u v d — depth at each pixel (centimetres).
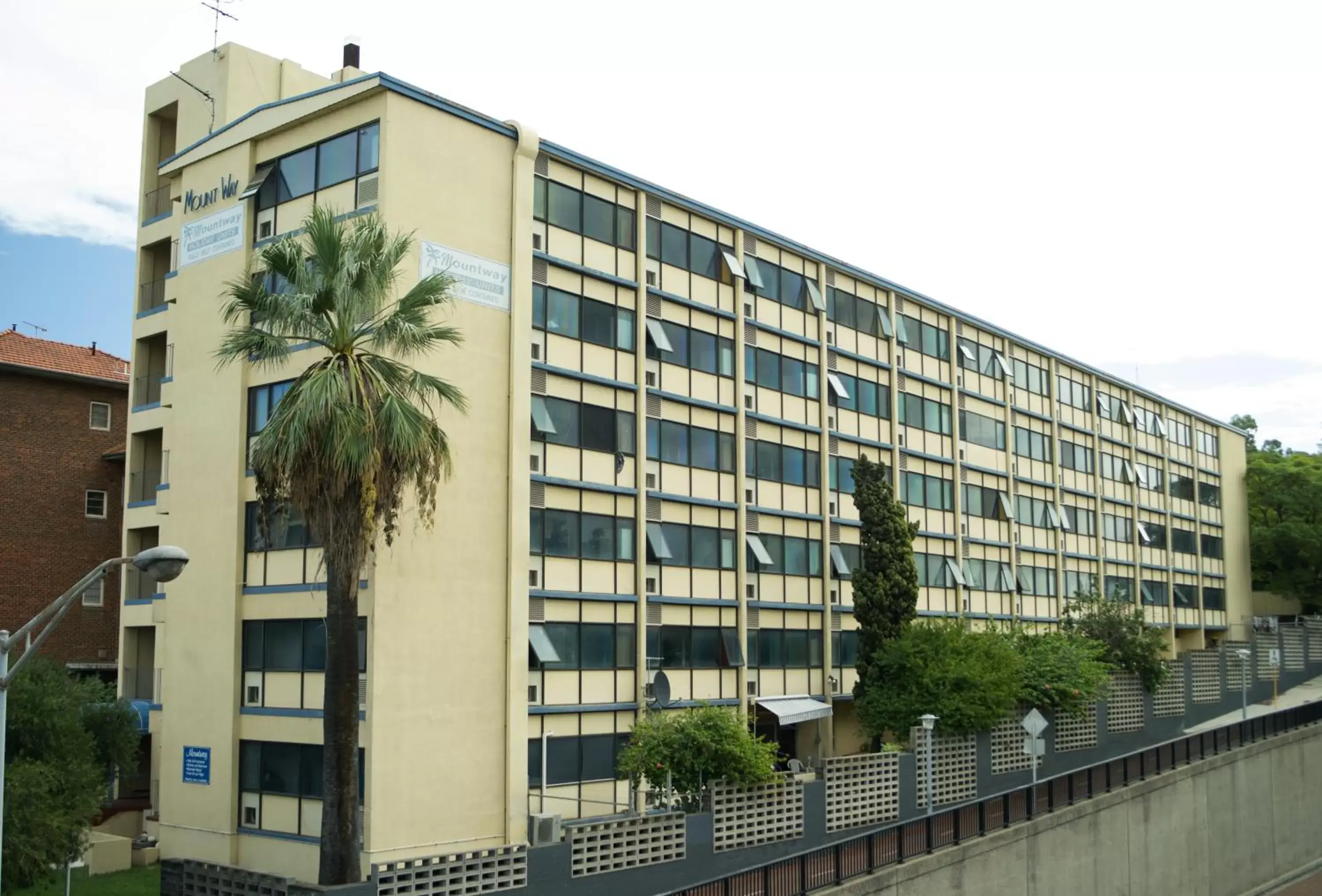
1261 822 4497
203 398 3212
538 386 3272
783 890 2472
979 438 5356
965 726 3744
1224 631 7781
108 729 3275
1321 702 5241
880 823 3403
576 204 3456
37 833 2127
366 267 2380
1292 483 8256
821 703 4153
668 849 2778
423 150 2923
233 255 3189
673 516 3688
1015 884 3128
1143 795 3759
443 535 2847
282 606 2934
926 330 5062
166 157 4062
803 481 4259
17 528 4288
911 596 3925
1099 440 6469
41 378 4406
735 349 3994
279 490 2386
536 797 3130
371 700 2667
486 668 2911
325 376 2289
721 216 3962
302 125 3089
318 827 2781
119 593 4519
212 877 2339
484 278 3027
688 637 3703
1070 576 6044
